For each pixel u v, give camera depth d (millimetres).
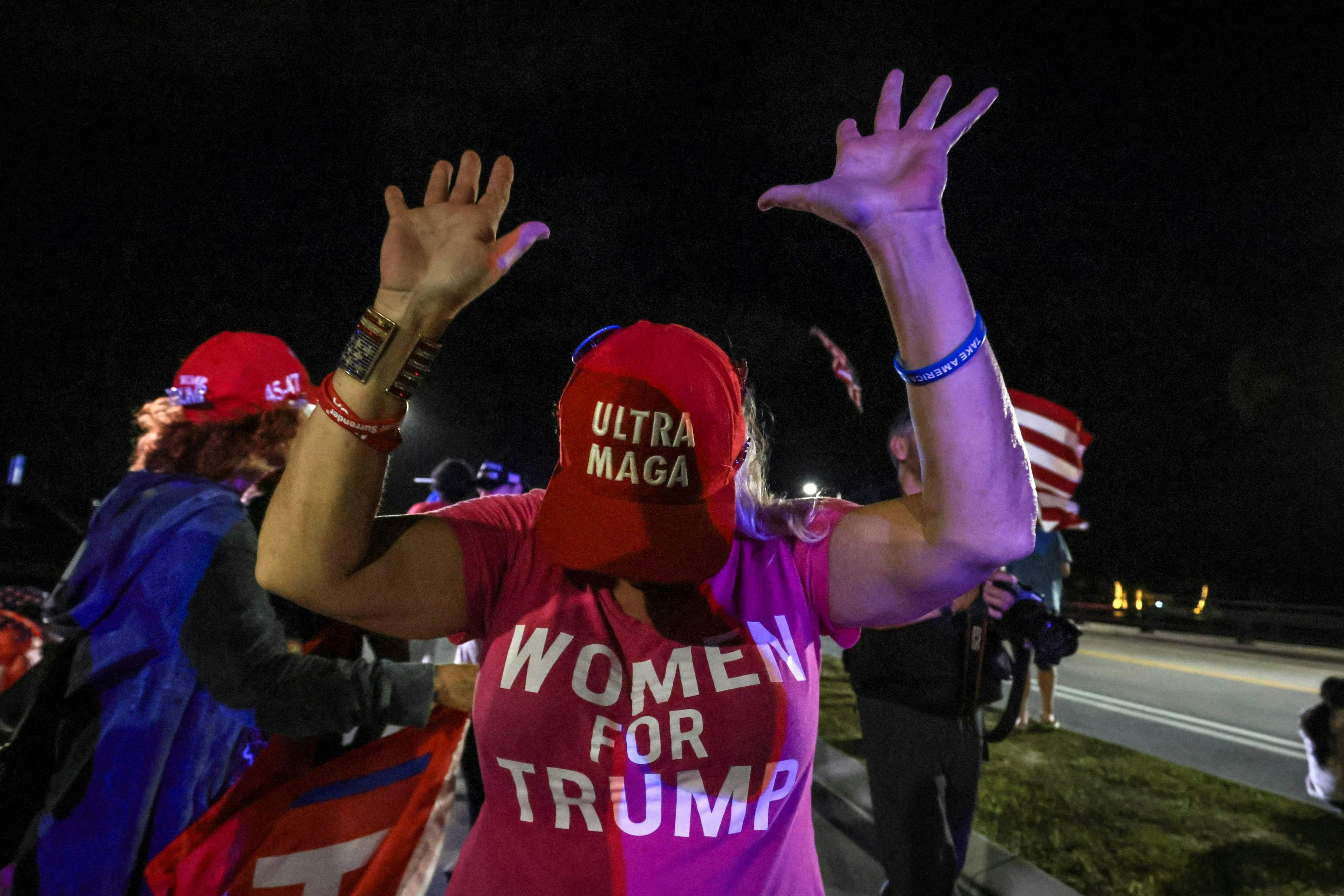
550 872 1163
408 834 1780
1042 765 5465
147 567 1589
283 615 2105
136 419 1781
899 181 1015
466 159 1116
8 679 1734
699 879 1157
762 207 1056
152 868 1551
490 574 1232
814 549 1282
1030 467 1098
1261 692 9680
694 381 1174
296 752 1754
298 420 1863
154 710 1547
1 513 8914
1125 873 3719
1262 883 3623
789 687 1188
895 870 2713
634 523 1158
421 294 1027
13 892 1488
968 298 1027
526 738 1159
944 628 2723
